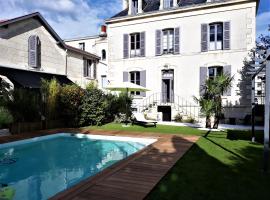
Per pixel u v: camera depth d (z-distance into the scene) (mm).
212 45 19594
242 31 18344
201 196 4703
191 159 7520
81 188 5059
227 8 18719
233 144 9891
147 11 22125
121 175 5918
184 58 20234
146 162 7121
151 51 21516
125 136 11930
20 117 13344
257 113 17422
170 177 5836
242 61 18375
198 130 14094
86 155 9930
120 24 22812
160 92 21172
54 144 11828
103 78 28438
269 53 6273
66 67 21734
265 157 6258
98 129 14422
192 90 19984
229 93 18672
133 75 22656
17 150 10664
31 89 16016
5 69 16250
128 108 18578
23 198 5652
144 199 4562
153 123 16688
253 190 5000
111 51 23281
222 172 6195
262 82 18188
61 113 15445
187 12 20016
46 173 7645
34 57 18328
